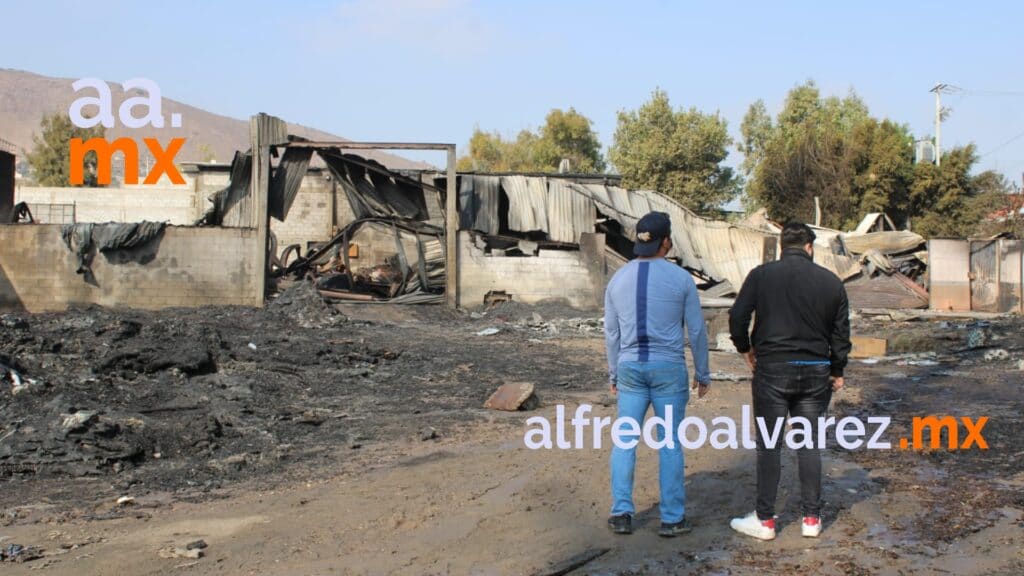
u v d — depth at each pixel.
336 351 15.00
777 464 5.51
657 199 30.11
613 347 5.77
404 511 6.19
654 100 59.16
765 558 5.16
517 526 5.79
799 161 51.31
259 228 23.89
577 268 26.33
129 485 7.23
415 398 11.66
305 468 7.84
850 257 30.89
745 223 37.53
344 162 26.05
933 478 6.92
